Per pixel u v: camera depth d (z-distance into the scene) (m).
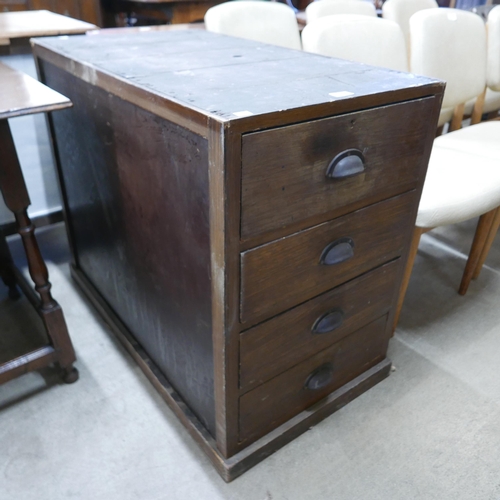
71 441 0.95
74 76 0.92
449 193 1.08
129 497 0.85
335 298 0.85
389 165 0.77
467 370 1.15
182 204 0.70
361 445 0.95
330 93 0.67
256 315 0.73
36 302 1.04
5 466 0.90
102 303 1.25
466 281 1.39
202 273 0.71
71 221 1.30
